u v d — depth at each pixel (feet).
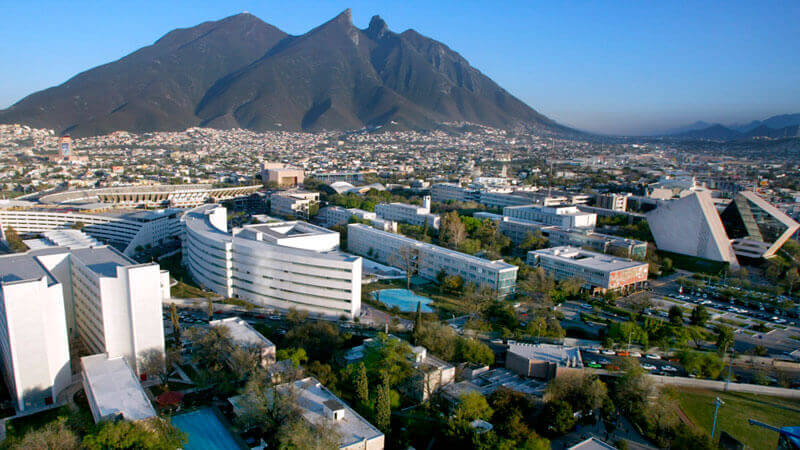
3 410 515.50
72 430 445.78
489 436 457.27
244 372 553.64
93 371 523.70
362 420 473.67
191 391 561.02
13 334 497.46
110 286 565.53
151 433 415.85
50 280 564.30
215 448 456.86
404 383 577.02
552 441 498.69
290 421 452.76
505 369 648.38
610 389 588.09
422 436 498.28
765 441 504.84
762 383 618.44
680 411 560.20
